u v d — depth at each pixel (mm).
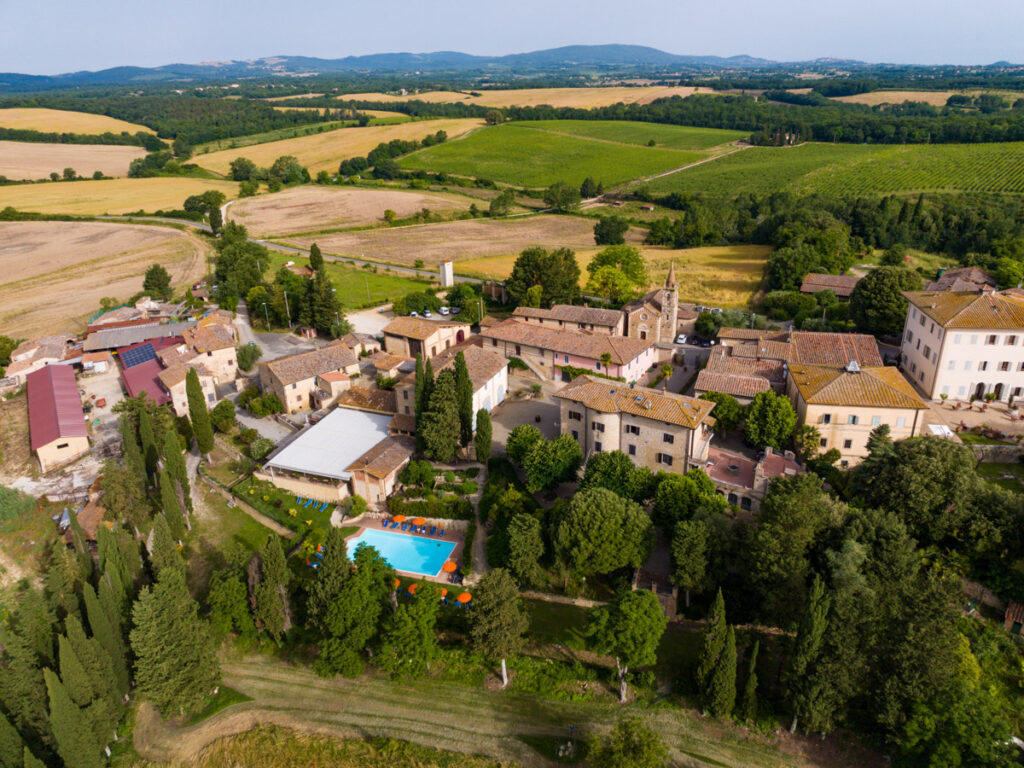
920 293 107625
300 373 111812
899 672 53062
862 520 63250
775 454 84812
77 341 145250
